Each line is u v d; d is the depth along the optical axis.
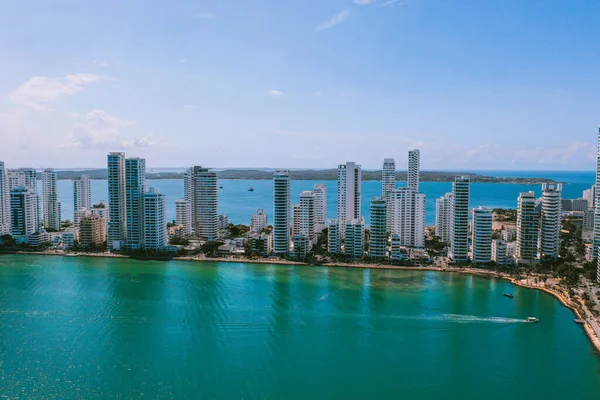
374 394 164.12
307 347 199.12
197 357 188.75
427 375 177.00
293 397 161.62
